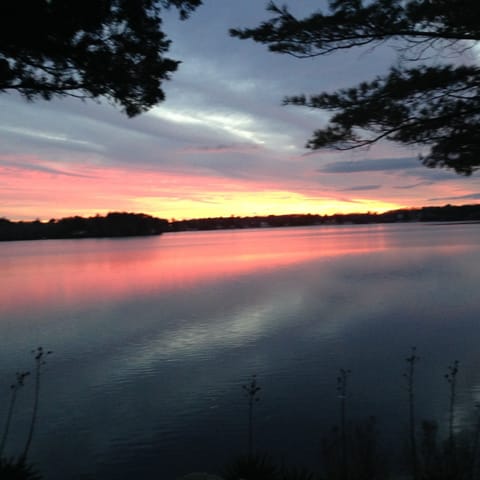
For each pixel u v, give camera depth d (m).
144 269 53.84
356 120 6.96
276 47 7.08
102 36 5.41
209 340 17.94
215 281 39.72
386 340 16.86
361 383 12.07
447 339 16.67
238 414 10.44
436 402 10.37
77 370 14.25
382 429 8.95
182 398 11.53
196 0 5.38
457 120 6.95
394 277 37.41
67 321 22.86
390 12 6.34
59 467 8.35
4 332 20.45
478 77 6.66
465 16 6.00
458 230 178.50
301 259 62.94
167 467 8.25
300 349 16.03
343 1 6.43
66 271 53.44
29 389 12.38
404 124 7.05
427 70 6.61
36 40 4.77
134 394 11.96
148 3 5.28
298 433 9.27
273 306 25.55
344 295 28.73
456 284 31.81
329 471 6.17
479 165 7.14
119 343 17.88
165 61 5.79
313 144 7.46
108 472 8.18
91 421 10.30
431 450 6.34
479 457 6.54
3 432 9.80
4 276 48.72
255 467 5.31
